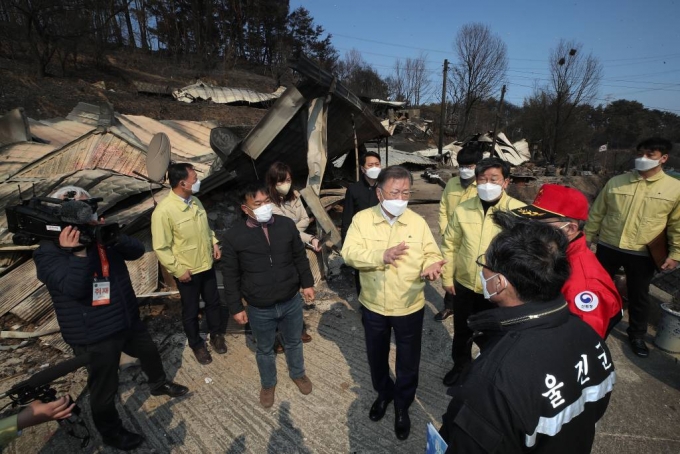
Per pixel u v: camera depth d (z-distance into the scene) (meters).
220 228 5.41
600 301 1.50
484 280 1.21
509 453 0.94
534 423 0.92
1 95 13.62
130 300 2.22
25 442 2.31
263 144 4.29
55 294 1.95
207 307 3.18
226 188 5.93
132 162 5.88
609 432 2.35
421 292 2.17
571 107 31.09
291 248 2.49
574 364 0.99
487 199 2.30
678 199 2.67
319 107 4.48
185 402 2.65
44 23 16.75
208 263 3.04
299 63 3.82
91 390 2.07
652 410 2.52
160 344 3.33
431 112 47.38
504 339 1.03
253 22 40.75
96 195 4.50
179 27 36.28
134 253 2.31
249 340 3.43
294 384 2.85
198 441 2.33
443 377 2.93
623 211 2.94
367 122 5.85
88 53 21.97
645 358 3.03
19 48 18.41
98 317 2.01
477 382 0.98
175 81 26.69
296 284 2.51
